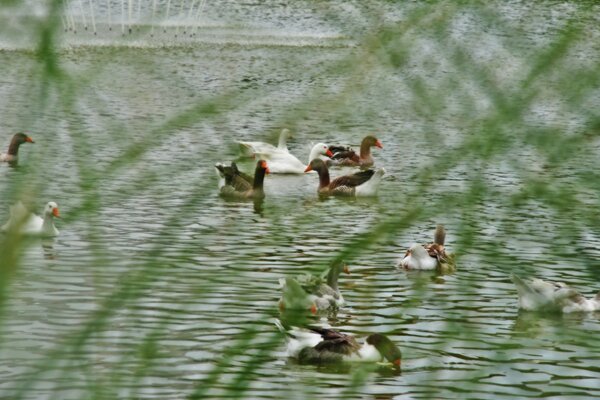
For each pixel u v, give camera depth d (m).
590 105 5.10
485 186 6.05
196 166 7.12
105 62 5.80
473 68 5.18
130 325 16.03
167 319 6.63
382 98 6.00
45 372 4.78
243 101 5.59
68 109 4.58
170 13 67.94
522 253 23.11
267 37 67.31
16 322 11.55
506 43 5.15
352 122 49.38
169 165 6.90
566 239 7.10
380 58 5.50
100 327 5.05
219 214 31.09
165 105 11.30
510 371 17.23
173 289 20.17
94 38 33.50
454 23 5.20
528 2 6.15
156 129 5.48
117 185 10.23
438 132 5.75
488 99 5.24
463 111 5.33
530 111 5.19
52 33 3.81
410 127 45.81
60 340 5.00
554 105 5.17
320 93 5.86
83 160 5.67
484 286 22.48
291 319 19.84
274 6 75.06
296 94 6.12
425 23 5.31
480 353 18.19
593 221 6.33
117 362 6.34
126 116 7.68
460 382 16.59
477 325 19.45
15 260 3.53
